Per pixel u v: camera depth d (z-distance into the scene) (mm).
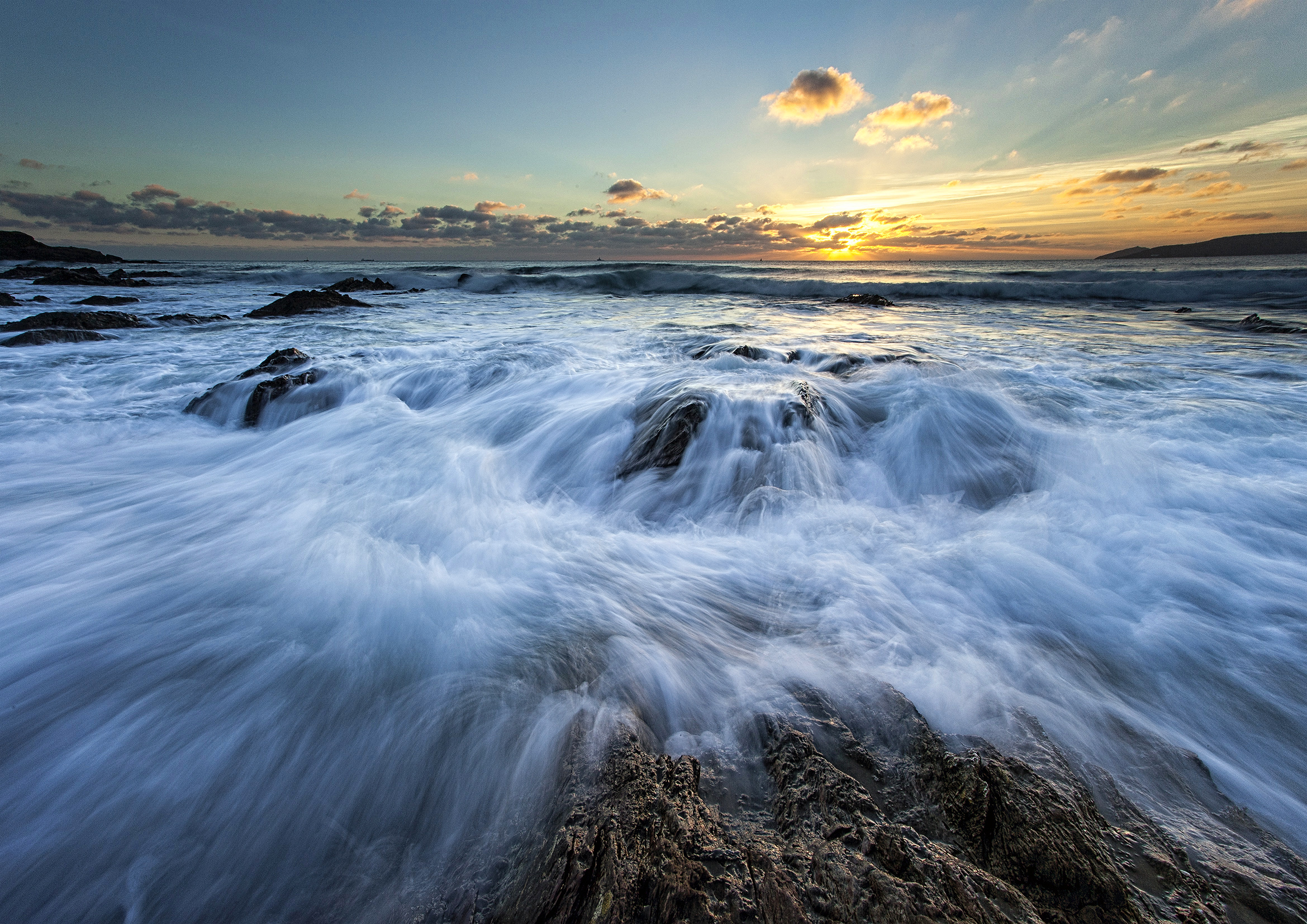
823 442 5578
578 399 7363
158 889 1843
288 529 4199
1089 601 3168
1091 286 25719
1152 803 2004
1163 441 5516
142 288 30250
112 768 2238
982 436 5734
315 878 1861
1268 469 4848
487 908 1680
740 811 1929
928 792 1927
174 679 2686
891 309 21141
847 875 1617
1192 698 2512
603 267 56625
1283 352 10461
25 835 1987
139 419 7145
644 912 1555
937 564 3541
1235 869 1729
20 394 7855
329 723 2432
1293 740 2324
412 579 3469
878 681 2504
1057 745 2205
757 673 2619
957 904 1527
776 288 31734
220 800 2121
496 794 2090
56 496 4941
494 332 14070
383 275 40656
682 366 8602
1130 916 1553
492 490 5070
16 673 2719
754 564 3684
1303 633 2906
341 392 7801
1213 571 3408
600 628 3002
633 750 2129
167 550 3891
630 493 5066
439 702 2516
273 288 31109
